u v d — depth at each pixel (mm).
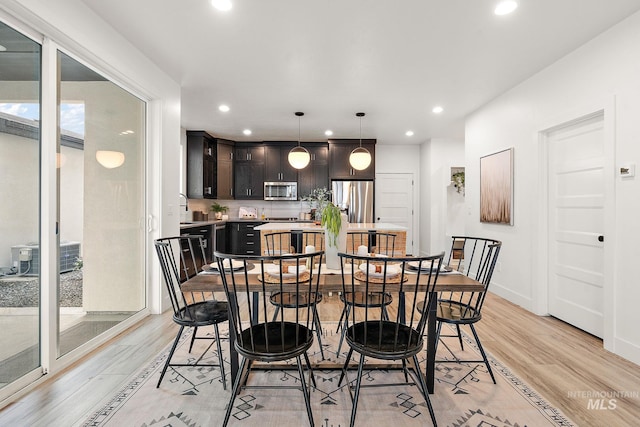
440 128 5703
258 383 2021
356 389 1592
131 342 2590
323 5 2240
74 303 2285
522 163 3521
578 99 2771
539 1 2172
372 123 5398
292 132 6105
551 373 2127
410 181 7180
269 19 2412
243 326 2889
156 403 1791
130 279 2984
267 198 6797
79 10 2162
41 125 1971
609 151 2443
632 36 2299
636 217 2248
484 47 2799
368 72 3346
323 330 2896
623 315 2340
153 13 2336
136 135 3070
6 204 1745
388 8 2266
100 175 2559
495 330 2887
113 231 2732
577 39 2648
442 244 6508
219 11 2316
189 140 6004
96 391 1894
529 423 1631
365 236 4375
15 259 1802
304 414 1714
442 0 2172
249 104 4422
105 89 2633
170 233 3438
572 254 2967
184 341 2621
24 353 1880
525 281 3469
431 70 3283
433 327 1872
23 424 1597
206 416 1686
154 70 3137
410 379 2064
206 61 3104
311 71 3332
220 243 6281
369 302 2199
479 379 2061
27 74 1870
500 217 3875
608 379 2051
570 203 2990
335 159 6617
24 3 1745
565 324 3025
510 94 3746
